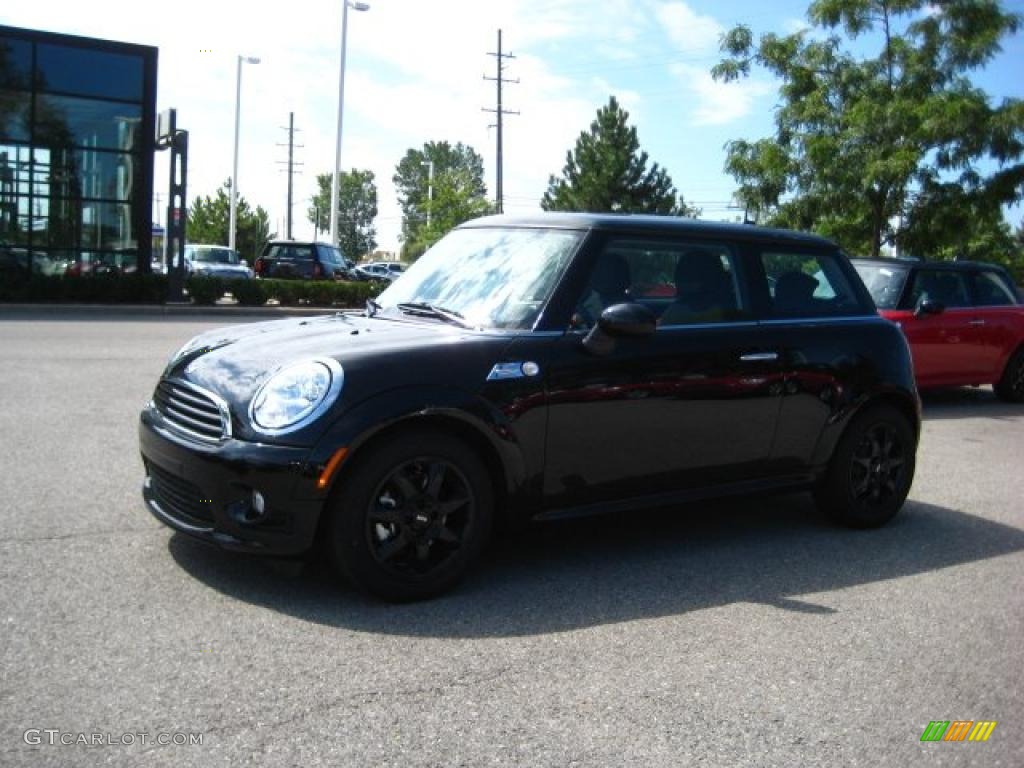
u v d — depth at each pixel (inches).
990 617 168.1
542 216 195.3
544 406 168.1
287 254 1125.7
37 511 200.4
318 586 163.9
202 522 157.8
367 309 197.9
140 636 140.5
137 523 193.9
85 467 241.0
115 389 367.9
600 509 179.5
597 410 174.2
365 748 113.3
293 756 110.5
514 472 166.6
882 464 222.5
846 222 713.6
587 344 172.2
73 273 856.9
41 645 135.6
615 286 183.2
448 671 135.2
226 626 145.7
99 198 868.0
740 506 239.1
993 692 137.9
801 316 208.8
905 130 671.1
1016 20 682.2
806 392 204.4
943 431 370.9
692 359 186.4
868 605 171.6
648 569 185.5
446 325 177.3
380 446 153.8
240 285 942.4
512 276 183.5
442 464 159.6
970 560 202.5
